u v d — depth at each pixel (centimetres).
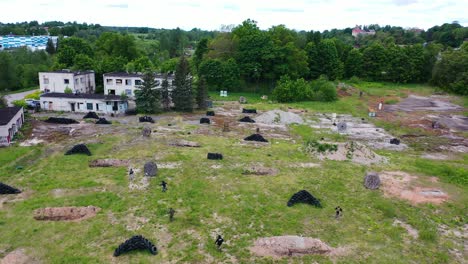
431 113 6712
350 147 4012
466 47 10112
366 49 10812
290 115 5919
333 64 10262
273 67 8906
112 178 3173
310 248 2169
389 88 9619
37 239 2212
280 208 2695
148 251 2109
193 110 6481
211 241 2236
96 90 8019
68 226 2369
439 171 3591
